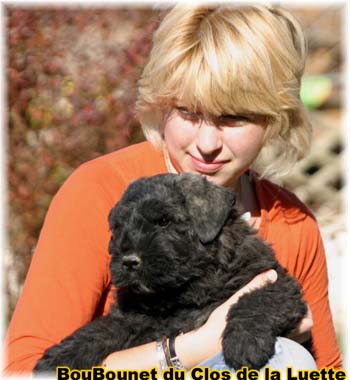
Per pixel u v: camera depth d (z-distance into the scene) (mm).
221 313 6750
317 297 8148
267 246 7398
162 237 6680
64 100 13008
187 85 7195
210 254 6875
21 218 13008
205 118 7277
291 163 8352
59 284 7059
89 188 7441
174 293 6957
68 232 7223
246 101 7234
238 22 7445
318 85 19109
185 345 6684
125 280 6629
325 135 18266
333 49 19906
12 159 13055
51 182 12945
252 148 7496
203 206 6875
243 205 7906
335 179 18031
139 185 7031
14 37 13016
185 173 7168
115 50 13023
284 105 7664
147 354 6715
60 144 12945
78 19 13281
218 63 7168
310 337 7855
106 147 12836
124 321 7023
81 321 7059
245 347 6363
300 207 8250
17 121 13055
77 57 13164
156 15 12938
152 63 7699
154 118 7910
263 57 7359
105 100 12891
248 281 7031
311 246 8109
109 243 7043
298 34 8031
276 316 6578
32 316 6977
